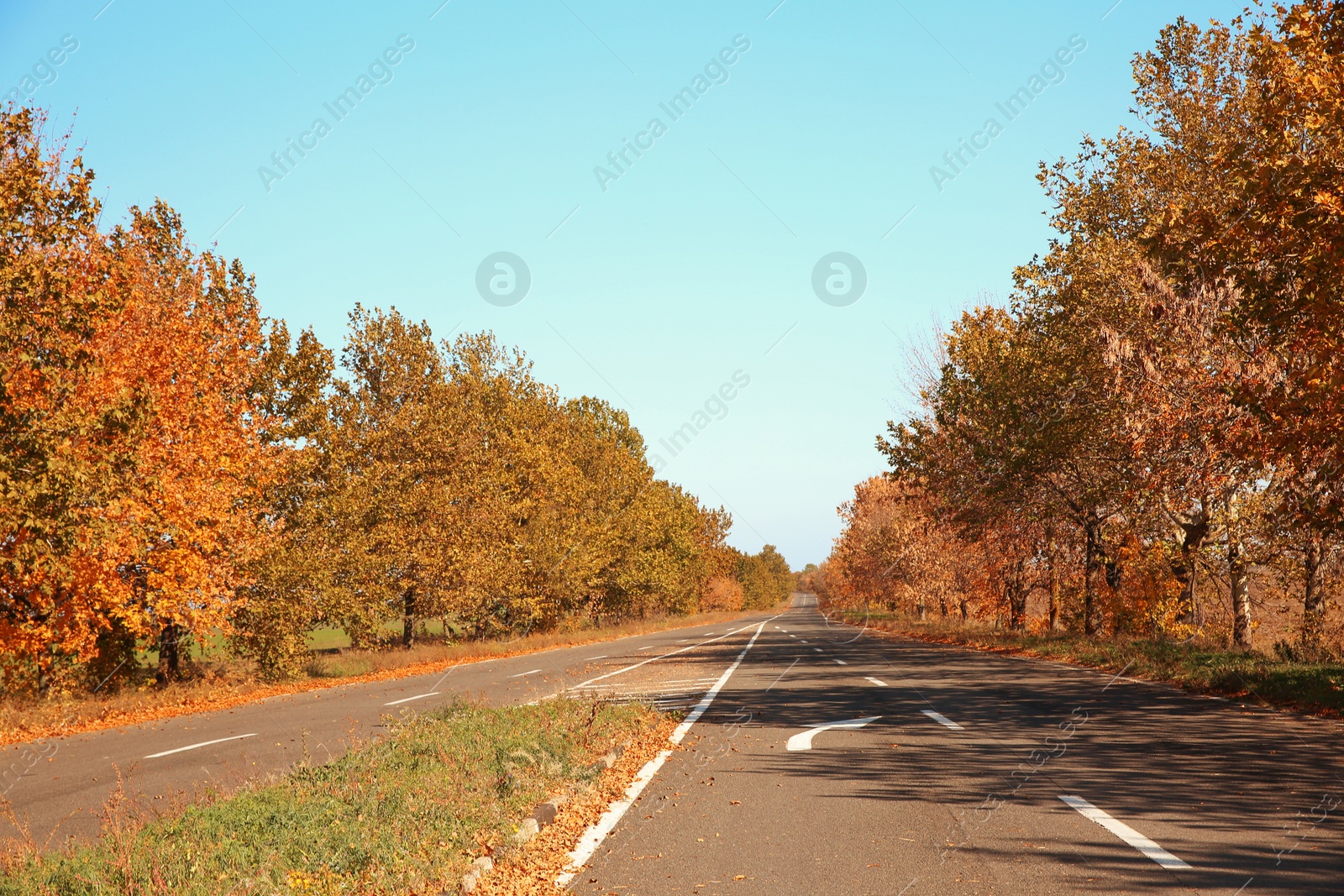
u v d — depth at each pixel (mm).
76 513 15195
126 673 25203
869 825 6688
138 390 16344
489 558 37750
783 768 9133
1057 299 23922
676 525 71500
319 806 6984
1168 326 19922
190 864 5645
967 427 27438
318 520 28109
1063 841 6070
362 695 20031
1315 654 16547
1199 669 15875
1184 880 5180
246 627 25812
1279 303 12898
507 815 6871
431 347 36688
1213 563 25141
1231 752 9031
